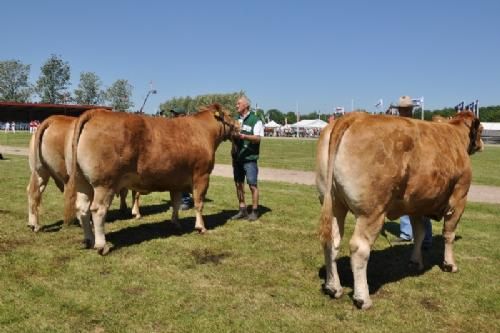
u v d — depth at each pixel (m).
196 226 7.94
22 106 60.44
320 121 84.62
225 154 27.02
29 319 4.62
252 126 8.74
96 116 6.44
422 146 5.27
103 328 4.52
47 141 7.27
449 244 6.32
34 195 7.59
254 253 6.92
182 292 5.38
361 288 5.06
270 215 9.55
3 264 6.03
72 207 6.36
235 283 5.72
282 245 7.37
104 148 6.36
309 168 20.25
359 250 4.99
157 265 6.26
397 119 5.24
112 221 8.79
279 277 5.96
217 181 14.52
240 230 8.25
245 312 4.92
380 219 5.02
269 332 4.53
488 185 15.80
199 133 7.69
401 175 5.04
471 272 6.38
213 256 6.73
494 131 75.75
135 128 6.70
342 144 4.92
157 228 8.29
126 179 6.77
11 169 15.46
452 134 5.96
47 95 90.69
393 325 4.75
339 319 4.85
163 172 7.13
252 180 8.88
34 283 5.49
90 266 6.12
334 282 5.33
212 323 4.65
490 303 5.35
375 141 4.88
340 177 4.94
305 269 6.30
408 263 6.68
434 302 5.36
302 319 4.81
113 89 90.81
